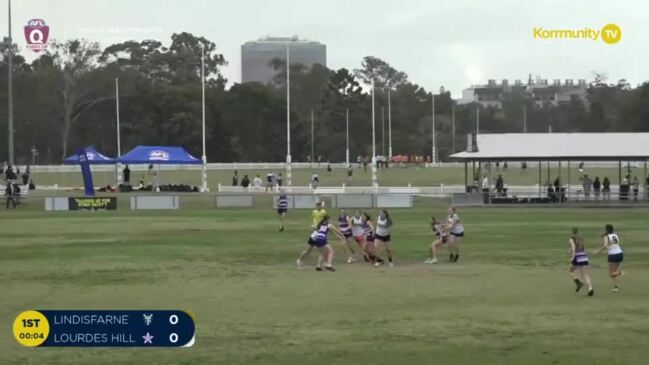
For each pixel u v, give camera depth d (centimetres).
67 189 11744
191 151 18762
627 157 9362
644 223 6906
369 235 4300
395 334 2519
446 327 2620
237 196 9294
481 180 11619
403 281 3634
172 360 2220
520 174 14762
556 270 4009
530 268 4084
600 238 5588
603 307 2973
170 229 6412
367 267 4156
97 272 3922
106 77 19125
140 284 3531
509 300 3125
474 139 9612
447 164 17688
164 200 9031
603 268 4103
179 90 19162
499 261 4378
